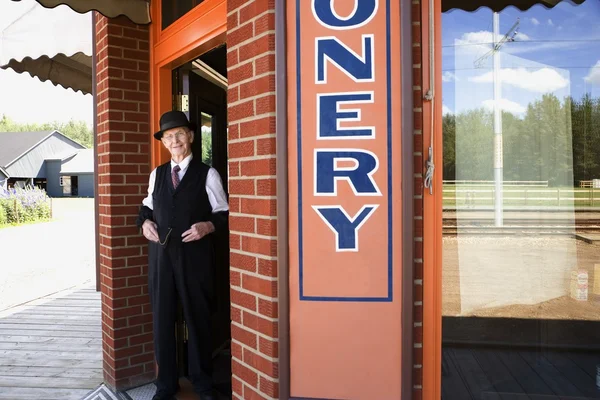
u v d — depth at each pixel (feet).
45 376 12.03
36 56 12.25
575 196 8.00
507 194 7.84
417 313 6.19
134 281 11.32
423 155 6.24
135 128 11.32
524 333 7.79
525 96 7.90
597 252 7.98
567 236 7.97
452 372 7.57
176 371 10.07
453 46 7.68
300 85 6.27
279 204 6.33
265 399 6.65
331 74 6.19
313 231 6.28
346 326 6.24
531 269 7.86
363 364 6.22
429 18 6.20
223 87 13.82
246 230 6.97
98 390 11.16
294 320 6.37
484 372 7.64
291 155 6.32
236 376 7.30
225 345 13.43
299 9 6.27
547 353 7.80
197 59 11.64
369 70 6.10
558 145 7.98
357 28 6.11
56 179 157.28
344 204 6.19
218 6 8.92
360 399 6.24
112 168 11.03
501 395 7.67
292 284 6.36
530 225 7.90
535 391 7.64
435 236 6.51
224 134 13.93
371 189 6.13
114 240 11.07
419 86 6.13
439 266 6.53
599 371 7.88
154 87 11.43
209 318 9.91
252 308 6.88
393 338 6.13
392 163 6.07
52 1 9.84
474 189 7.75
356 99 6.13
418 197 6.17
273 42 6.40
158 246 9.61
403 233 6.02
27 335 15.46
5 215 63.93
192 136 10.04
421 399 6.19
